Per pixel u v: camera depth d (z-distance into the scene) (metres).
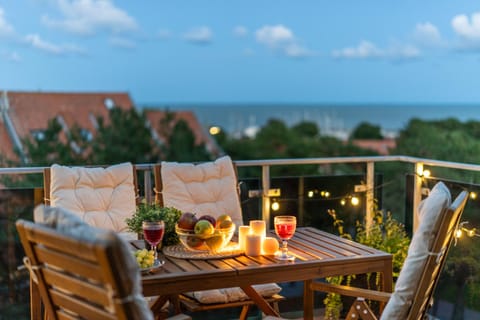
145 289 2.44
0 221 3.59
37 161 10.62
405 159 4.38
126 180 3.59
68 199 3.38
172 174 3.66
